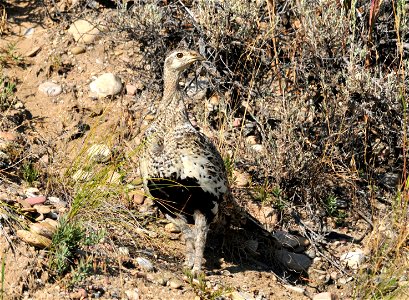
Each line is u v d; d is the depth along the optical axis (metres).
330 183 8.04
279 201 7.68
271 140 7.85
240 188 7.80
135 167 7.76
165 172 6.45
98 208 6.81
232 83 8.25
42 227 6.30
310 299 6.76
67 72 8.88
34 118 8.28
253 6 8.36
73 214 6.48
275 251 7.31
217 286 6.51
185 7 8.63
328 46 8.02
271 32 8.33
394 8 8.06
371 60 8.22
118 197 7.27
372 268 7.00
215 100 8.58
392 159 8.19
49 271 5.97
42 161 7.61
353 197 7.91
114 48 9.13
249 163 7.97
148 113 8.42
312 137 8.11
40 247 6.14
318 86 8.21
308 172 7.74
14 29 9.27
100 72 8.88
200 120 8.41
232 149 8.16
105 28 9.23
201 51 8.31
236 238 7.25
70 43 9.12
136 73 8.88
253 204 7.69
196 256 6.55
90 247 6.42
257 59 8.23
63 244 6.11
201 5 8.55
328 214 7.82
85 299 5.83
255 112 8.36
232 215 6.95
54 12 9.45
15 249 6.04
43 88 8.62
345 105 7.86
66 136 8.11
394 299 6.59
